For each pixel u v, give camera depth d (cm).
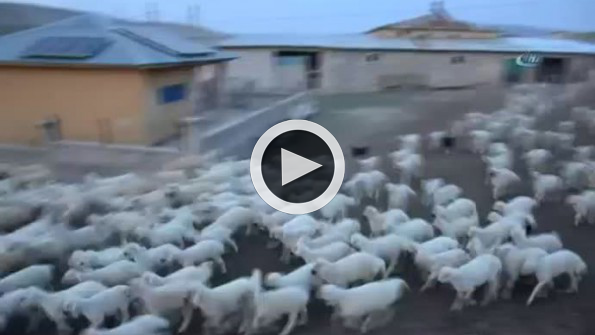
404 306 926
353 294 845
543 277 916
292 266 1083
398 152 1792
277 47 3562
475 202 1437
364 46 3606
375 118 2659
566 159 1817
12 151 1861
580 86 3219
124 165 1705
